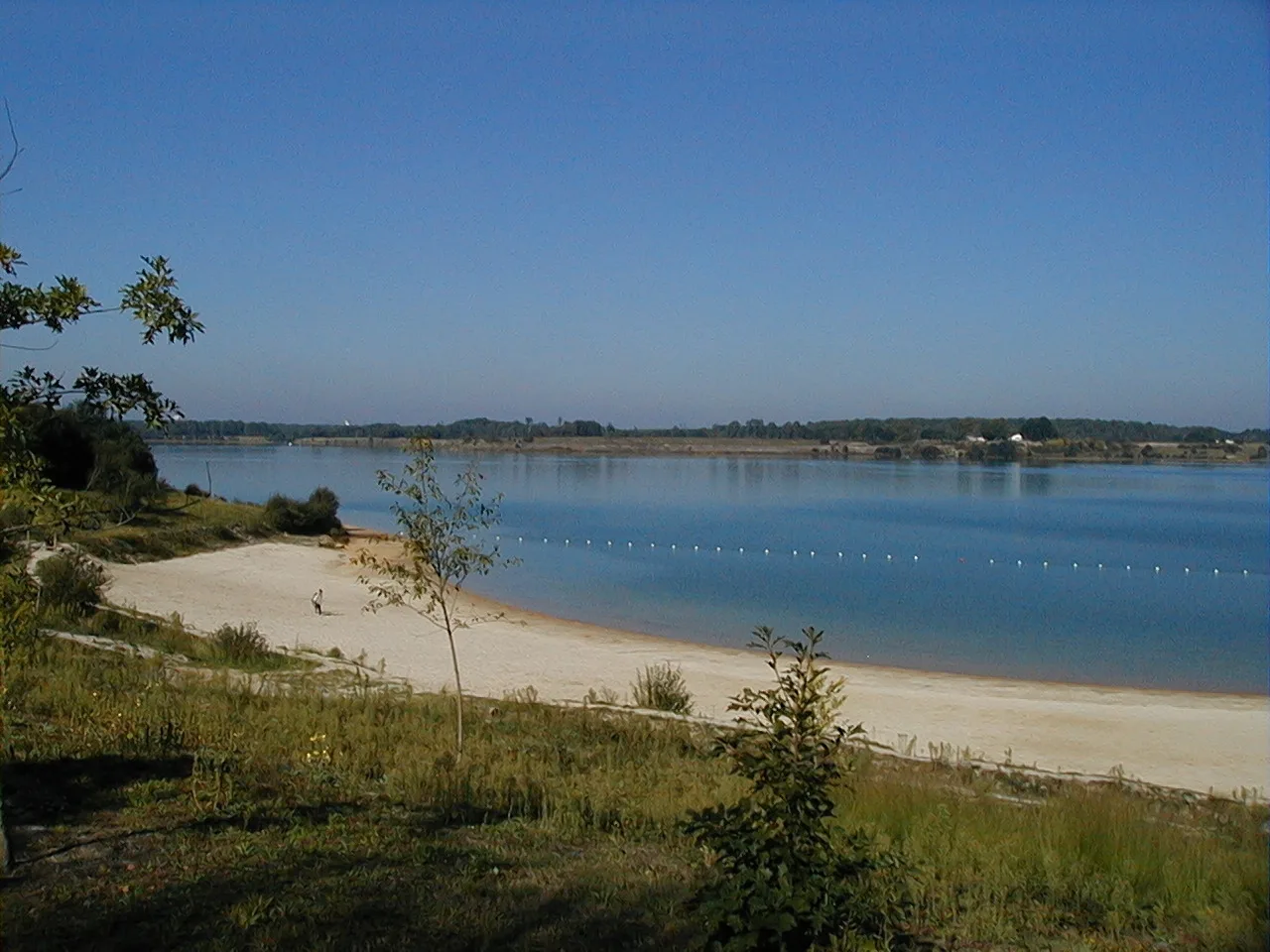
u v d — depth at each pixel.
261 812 8.45
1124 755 18.44
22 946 5.57
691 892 7.05
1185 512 96.69
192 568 40.12
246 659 21.77
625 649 30.06
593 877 7.40
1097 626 37.38
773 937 5.58
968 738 19.44
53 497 6.69
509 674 24.84
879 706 22.27
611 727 16.53
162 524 46.06
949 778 13.62
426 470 14.89
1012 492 124.88
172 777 9.12
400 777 10.27
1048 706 22.80
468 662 26.22
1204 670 29.94
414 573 14.77
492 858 7.78
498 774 11.13
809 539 68.31
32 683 13.04
